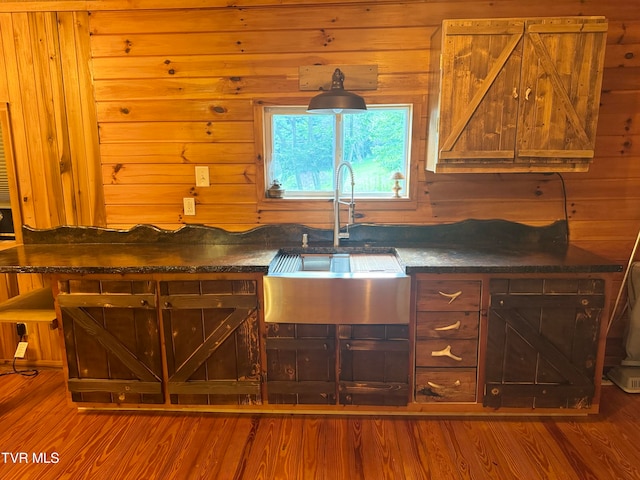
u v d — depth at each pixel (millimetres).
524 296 2117
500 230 2590
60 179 2648
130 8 2455
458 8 2385
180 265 2145
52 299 2465
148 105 2553
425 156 2523
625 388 2492
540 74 2094
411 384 2230
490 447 2062
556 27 2051
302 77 2486
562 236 2580
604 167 2506
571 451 2029
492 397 2215
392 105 2512
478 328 2166
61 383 2680
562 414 2285
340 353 2188
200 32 2473
